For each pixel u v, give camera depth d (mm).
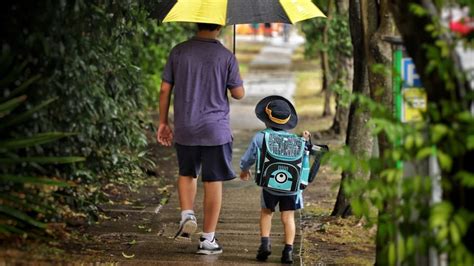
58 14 16266
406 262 11969
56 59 16609
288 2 18422
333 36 38250
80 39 17734
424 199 11672
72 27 16922
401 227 11414
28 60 16250
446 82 11023
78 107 18000
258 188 25438
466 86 11242
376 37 18062
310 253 18203
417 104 13648
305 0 18750
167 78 17266
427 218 11227
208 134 16984
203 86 16984
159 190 24672
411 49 11789
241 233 19625
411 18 11500
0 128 15125
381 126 10898
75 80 17719
